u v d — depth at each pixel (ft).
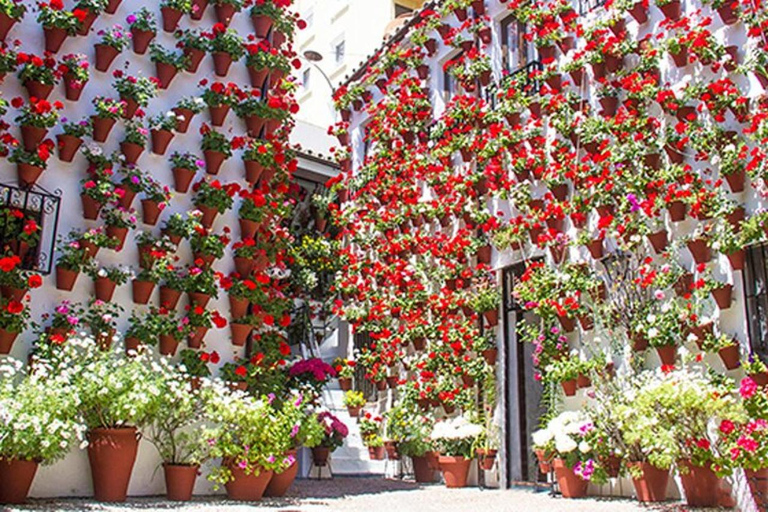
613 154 25.34
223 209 25.72
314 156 44.62
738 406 20.01
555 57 29.14
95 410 21.15
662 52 24.81
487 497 26.00
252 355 25.79
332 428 33.01
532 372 30.12
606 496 24.62
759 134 21.16
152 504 21.11
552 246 27.58
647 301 23.94
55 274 22.39
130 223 23.52
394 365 36.99
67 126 22.97
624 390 23.40
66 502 20.27
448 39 34.96
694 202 22.54
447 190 33.88
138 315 23.81
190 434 23.52
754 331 21.31
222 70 26.84
